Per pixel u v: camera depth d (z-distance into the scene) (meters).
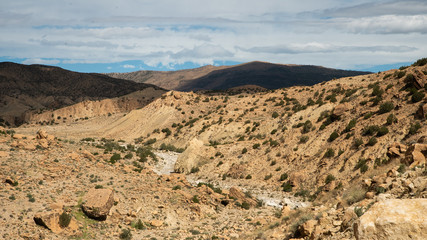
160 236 26.27
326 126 67.81
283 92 149.75
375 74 123.38
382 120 53.97
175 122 148.88
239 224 29.80
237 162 72.06
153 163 76.62
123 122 162.38
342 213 12.27
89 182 35.06
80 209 26.56
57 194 28.89
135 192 35.28
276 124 97.12
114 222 27.06
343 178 45.38
